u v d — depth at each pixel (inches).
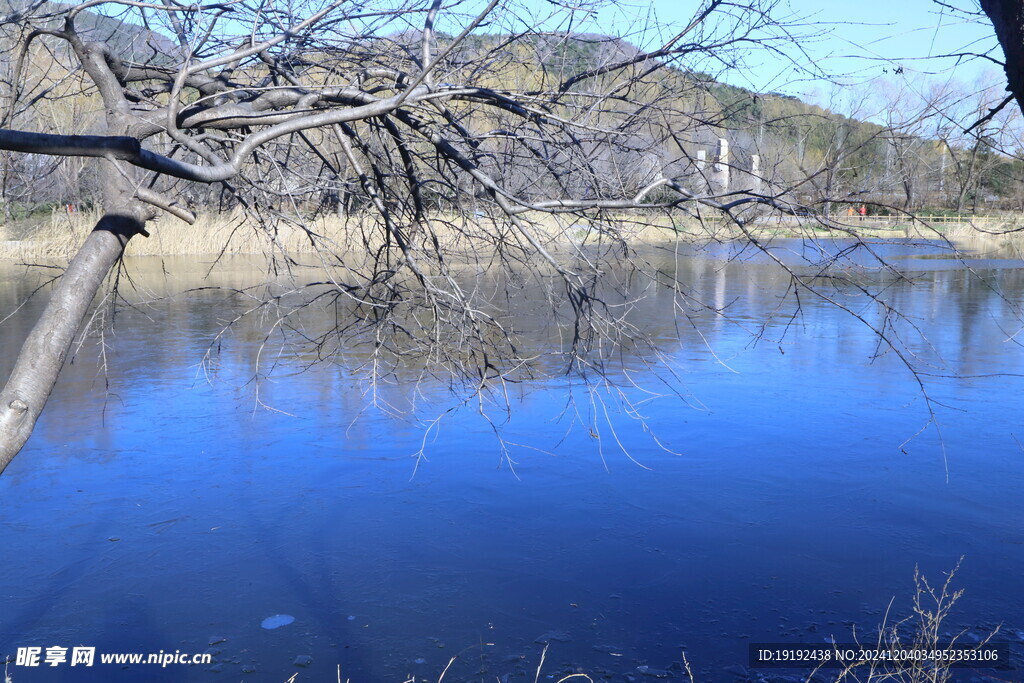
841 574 251.3
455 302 177.0
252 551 270.1
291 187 175.9
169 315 683.4
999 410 413.1
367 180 169.8
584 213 158.4
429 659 212.2
